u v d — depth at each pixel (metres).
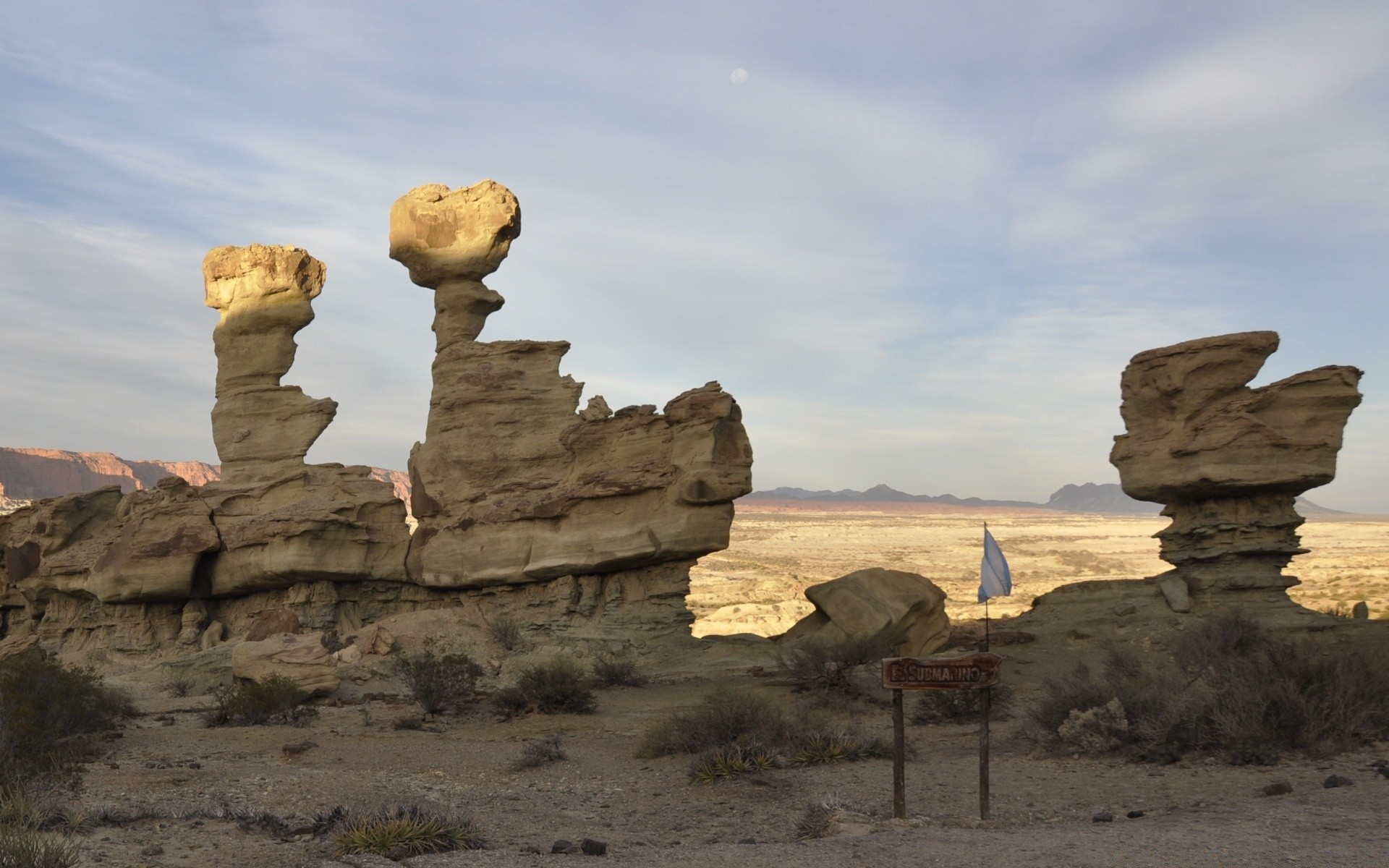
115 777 14.47
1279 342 29.06
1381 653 16.17
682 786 14.41
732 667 30.44
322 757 17.41
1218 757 13.52
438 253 39.56
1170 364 29.92
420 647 34.50
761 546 184.25
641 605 34.53
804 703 22.64
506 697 24.31
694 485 33.00
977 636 31.59
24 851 8.53
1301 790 11.23
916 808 11.92
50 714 18.20
